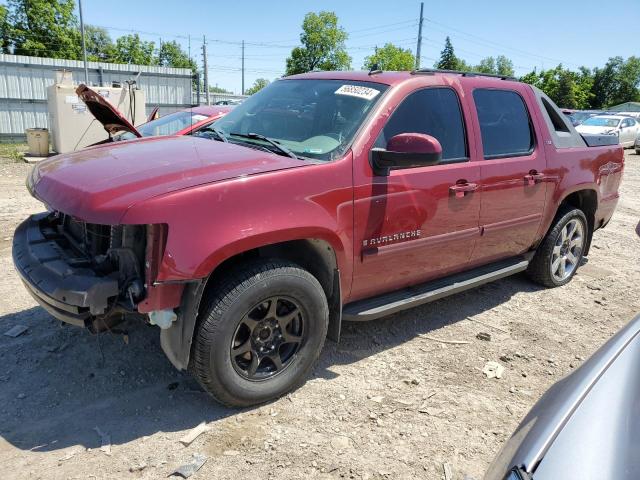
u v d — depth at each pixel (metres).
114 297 2.71
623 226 8.55
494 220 4.22
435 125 3.77
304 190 2.97
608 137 5.59
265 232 2.79
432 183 3.63
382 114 3.43
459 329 4.29
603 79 80.62
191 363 2.85
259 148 3.39
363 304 3.60
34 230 3.44
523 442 1.72
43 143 15.66
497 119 4.29
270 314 3.00
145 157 3.13
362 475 2.62
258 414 3.05
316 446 2.80
